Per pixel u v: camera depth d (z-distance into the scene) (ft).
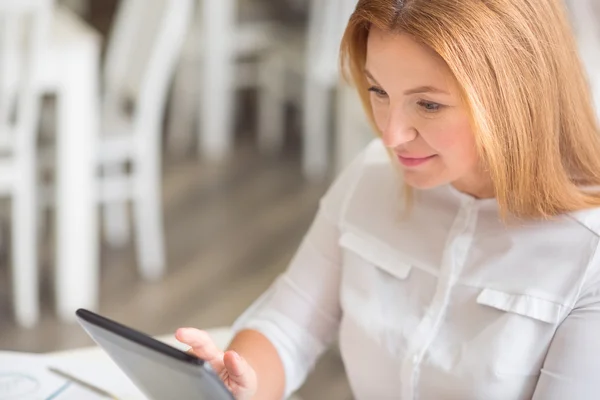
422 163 3.86
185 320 10.18
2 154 9.57
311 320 4.63
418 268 4.23
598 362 3.72
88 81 9.47
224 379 3.84
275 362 4.46
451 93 3.60
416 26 3.53
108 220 11.80
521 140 3.69
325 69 12.87
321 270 4.65
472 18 3.51
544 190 3.83
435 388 4.06
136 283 10.90
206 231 12.23
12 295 10.45
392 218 4.38
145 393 3.58
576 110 3.92
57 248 9.96
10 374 4.32
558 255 3.89
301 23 14.56
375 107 3.94
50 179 11.59
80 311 3.24
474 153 3.78
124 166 13.07
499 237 4.02
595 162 4.04
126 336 3.08
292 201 13.23
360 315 4.32
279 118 15.11
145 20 10.66
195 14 14.57
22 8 8.66
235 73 15.51
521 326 3.88
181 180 13.73
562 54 3.78
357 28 3.90
